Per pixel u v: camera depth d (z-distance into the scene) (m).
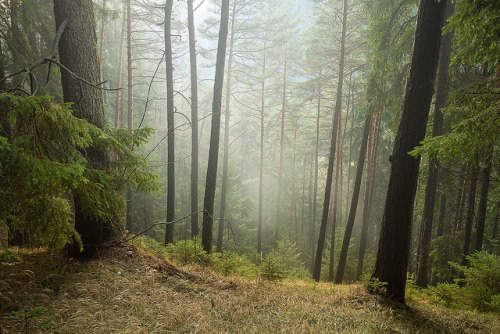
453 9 9.24
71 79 4.80
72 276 4.20
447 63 9.44
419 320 5.38
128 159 4.70
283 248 14.83
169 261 6.24
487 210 15.11
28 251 5.18
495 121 3.91
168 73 9.59
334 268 17.83
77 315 3.29
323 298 6.03
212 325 3.71
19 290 3.48
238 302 4.80
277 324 4.11
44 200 3.40
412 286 8.40
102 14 10.52
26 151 2.76
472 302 7.49
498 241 15.57
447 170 9.91
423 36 6.04
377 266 6.59
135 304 3.91
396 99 9.48
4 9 8.05
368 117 12.23
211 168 9.18
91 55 5.02
